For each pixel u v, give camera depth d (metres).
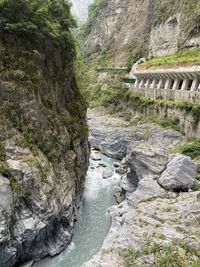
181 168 24.81
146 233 17.66
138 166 28.72
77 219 26.25
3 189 17.33
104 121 54.19
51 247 20.75
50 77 24.92
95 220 26.27
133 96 55.34
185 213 19.61
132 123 50.22
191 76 41.78
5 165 18.30
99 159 44.97
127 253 15.89
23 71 21.19
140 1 89.19
